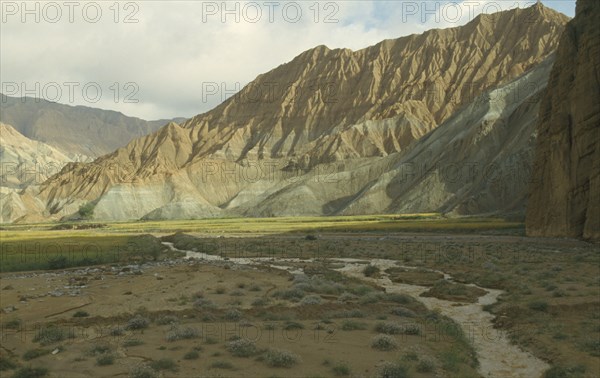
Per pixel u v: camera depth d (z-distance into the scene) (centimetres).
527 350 1914
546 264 4312
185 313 2417
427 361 1527
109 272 4244
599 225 5941
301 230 10825
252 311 2466
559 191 6850
